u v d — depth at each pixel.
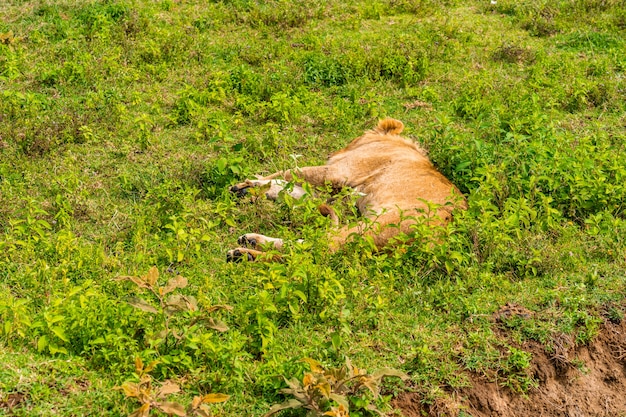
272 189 9.37
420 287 7.63
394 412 6.32
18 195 9.02
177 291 7.29
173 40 13.54
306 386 5.77
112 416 5.64
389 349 6.88
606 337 7.45
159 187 8.95
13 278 7.29
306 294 7.17
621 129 11.40
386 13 16.17
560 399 7.03
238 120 10.94
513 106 11.57
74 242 7.84
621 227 8.70
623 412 7.17
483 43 14.69
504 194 9.06
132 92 11.85
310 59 13.21
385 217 8.32
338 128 11.24
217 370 6.23
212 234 8.35
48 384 5.76
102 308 6.50
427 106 12.10
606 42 14.84
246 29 14.91
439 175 9.21
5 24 14.34
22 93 11.73
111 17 14.77
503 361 6.98
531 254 8.12
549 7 16.39
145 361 6.19
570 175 9.16
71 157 9.88
